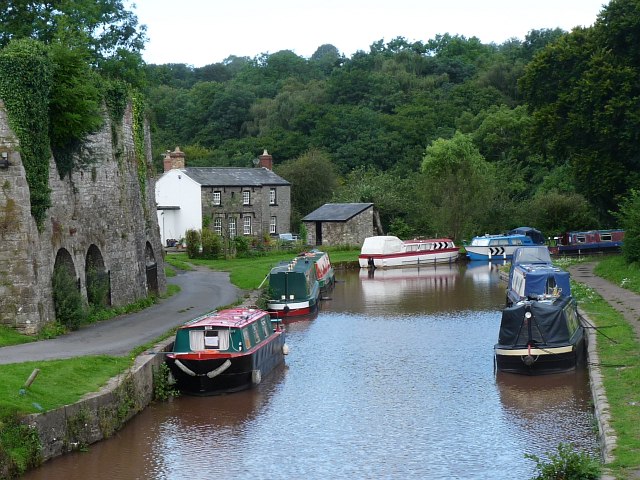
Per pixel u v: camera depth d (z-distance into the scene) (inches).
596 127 2118.6
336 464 778.8
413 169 3971.5
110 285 1312.7
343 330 1476.4
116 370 904.9
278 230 3120.1
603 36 2209.6
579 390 1006.4
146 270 1541.6
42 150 1074.7
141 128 1579.7
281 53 6294.3
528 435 845.8
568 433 844.6
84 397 801.6
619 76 2095.2
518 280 1574.8
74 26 1663.4
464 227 3080.7
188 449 820.6
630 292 1616.6
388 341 1355.8
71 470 746.2
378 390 1040.8
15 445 706.2
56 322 1108.5
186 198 2861.7
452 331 1432.1
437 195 3088.1
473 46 6072.8
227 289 1727.4
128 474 748.0
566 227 3041.3
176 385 1009.5
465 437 848.9
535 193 3469.5
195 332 1029.8
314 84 5206.7
